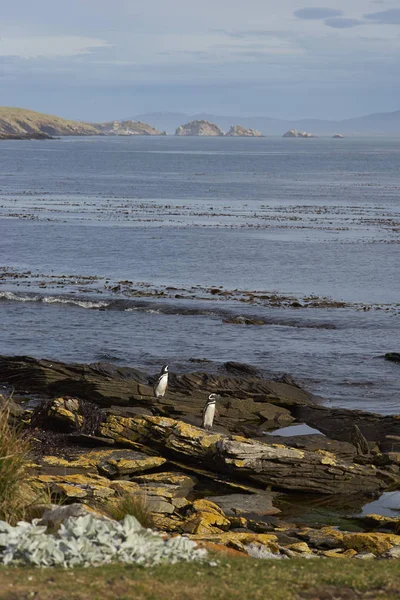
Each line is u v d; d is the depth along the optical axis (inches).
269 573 574.9
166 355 2020.2
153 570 549.3
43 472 1070.4
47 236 4188.0
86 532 597.9
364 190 7573.8
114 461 1129.4
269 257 3607.3
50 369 1668.3
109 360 1956.2
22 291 2783.0
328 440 1323.8
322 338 2226.9
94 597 487.2
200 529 907.4
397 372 1903.3
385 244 3973.9
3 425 888.9
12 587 498.0
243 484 1130.7
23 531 602.2
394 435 1405.0
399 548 874.1
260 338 2220.7
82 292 2802.7
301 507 1087.6
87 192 7160.4
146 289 2898.6
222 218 5093.5
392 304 2691.9
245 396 1619.1
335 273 3253.0
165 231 4407.0
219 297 2765.7
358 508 1092.5
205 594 510.0
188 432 1197.1
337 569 601.0
